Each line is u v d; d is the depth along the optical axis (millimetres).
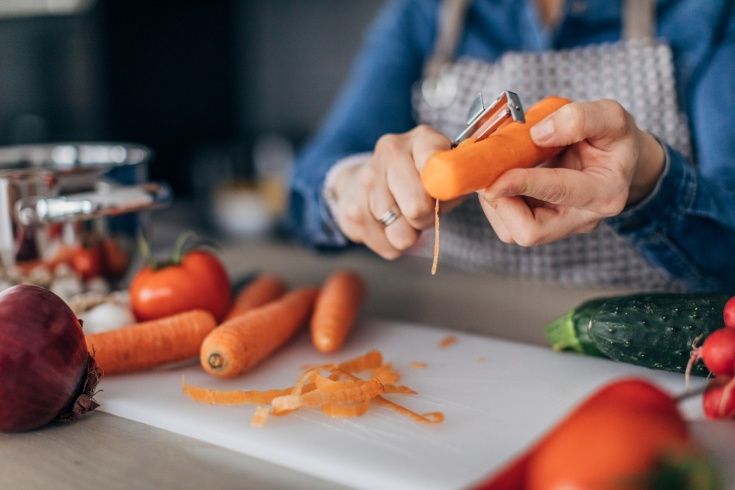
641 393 435
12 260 832
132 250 954
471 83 1225
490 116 604
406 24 1299
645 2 1116
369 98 1281
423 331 876
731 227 835
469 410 646
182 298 816
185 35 2404
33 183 816
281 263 1253
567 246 1146
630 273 1134
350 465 547
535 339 860
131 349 729
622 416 415
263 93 2652
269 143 2574
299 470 566
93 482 539
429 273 1186
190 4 2400
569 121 585
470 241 1210
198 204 2295
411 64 1302
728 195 871
